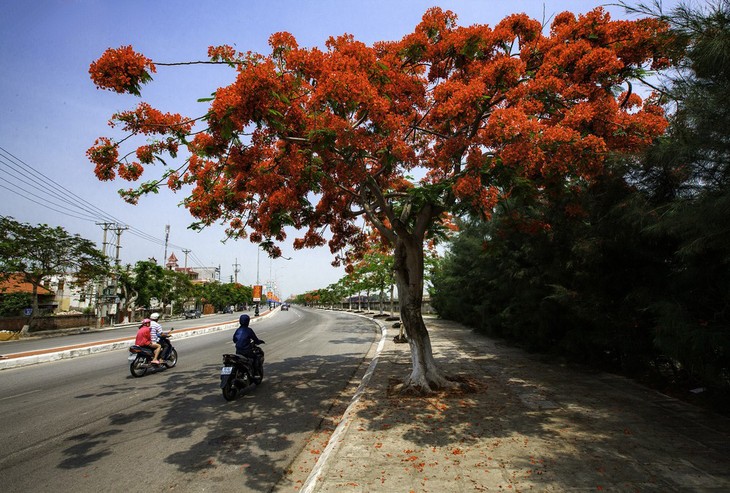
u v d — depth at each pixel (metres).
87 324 34.50
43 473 4.17
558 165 5.37
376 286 31.39
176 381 9.05
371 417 5.61
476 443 4.50
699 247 4.15
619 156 5.74
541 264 8.98
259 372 8.45
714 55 3.84
